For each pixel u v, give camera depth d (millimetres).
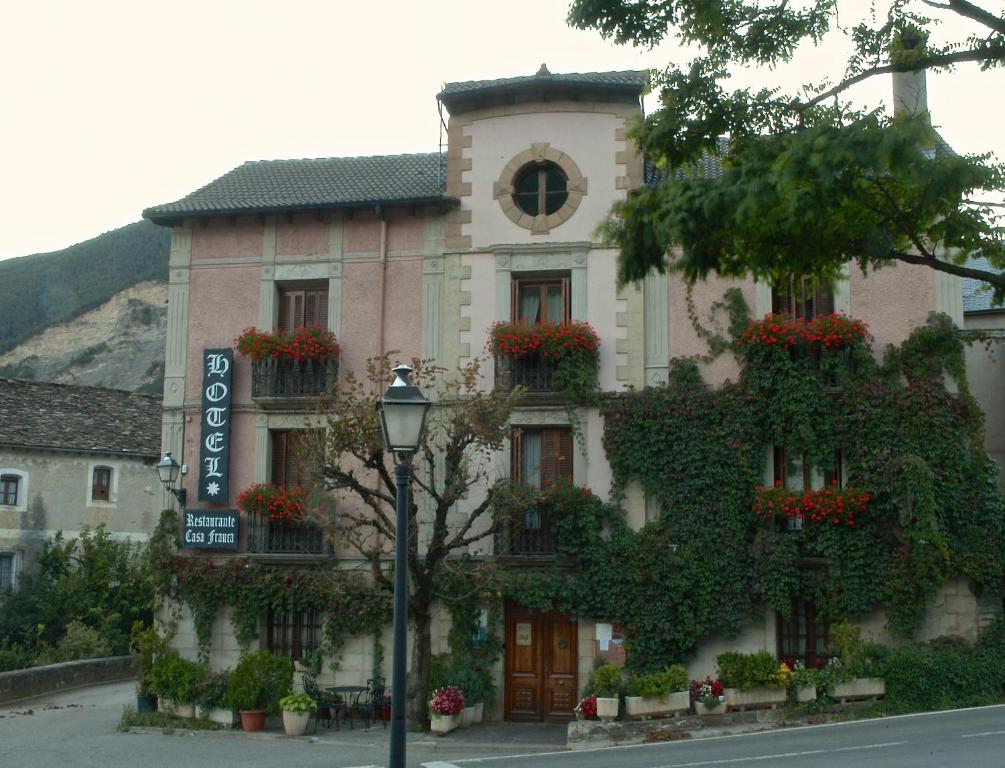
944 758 12805
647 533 19766
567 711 19859
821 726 17281
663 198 8742
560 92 21422
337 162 24812
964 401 19609
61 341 88688
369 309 21609
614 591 19641
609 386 20609
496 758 15656
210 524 21188
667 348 20516
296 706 18625
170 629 21359
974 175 7734
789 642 19781
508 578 19641
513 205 21406
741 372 20047
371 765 14969
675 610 19547
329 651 20641
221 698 19734
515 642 20297
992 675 18719
